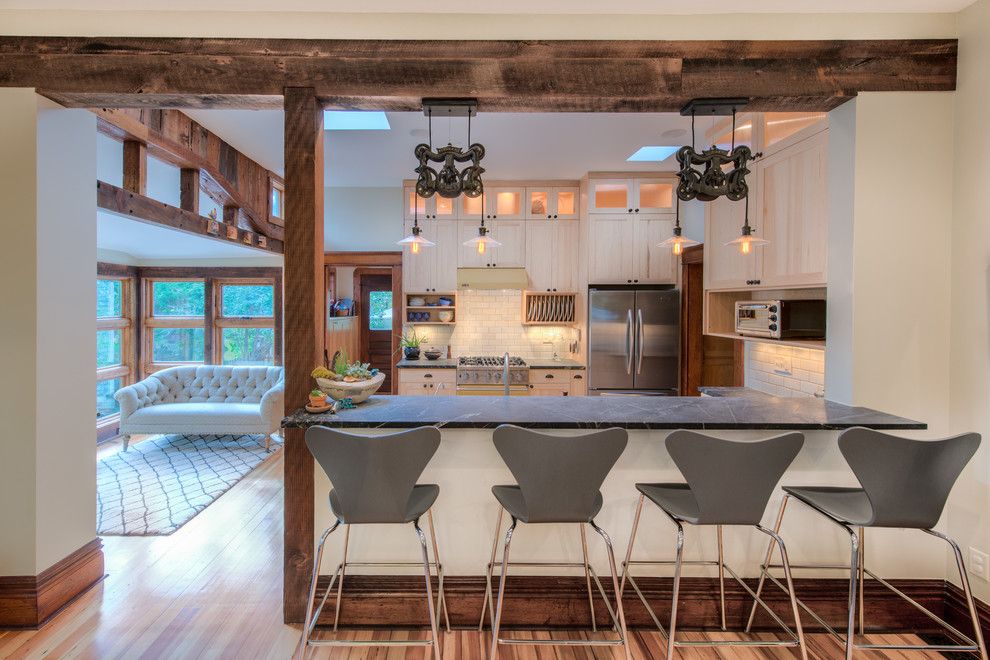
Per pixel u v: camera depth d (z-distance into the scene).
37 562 2.14
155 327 6.07
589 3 2.16
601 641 1.86
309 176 2.21
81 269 2.37
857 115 2.23
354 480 1.71
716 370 5.13
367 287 7.91
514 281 5.30
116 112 2.94
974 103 2.13
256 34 2.20
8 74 2.14
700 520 1.71
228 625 2.15
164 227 3.49
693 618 2.17
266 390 5.25
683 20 2.24
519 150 4.39
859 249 2.23
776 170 2.82
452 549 2.19
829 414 2.08
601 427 1.95
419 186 2.39
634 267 5.20
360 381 2.23
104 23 2.17
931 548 2.20
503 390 4.95
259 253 5.77
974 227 2.12
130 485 3.89
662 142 4.16
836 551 2.18
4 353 2.13
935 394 2.23
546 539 2.18
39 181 2.16
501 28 2.23
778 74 2.23
